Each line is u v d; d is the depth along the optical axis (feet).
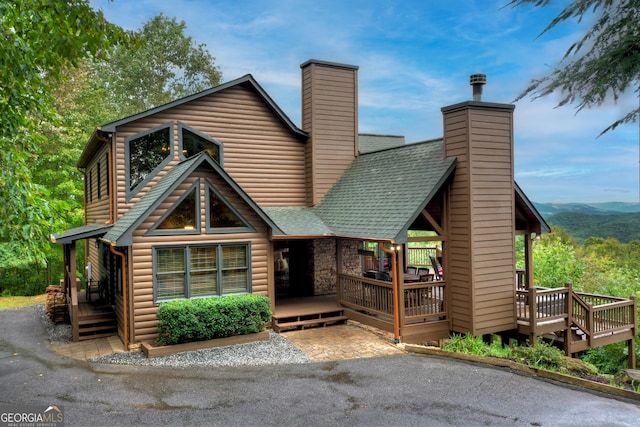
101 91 80.28
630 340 41.75
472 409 23.12
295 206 49.52
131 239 33.68
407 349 33.81
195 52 109.40
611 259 73.46
